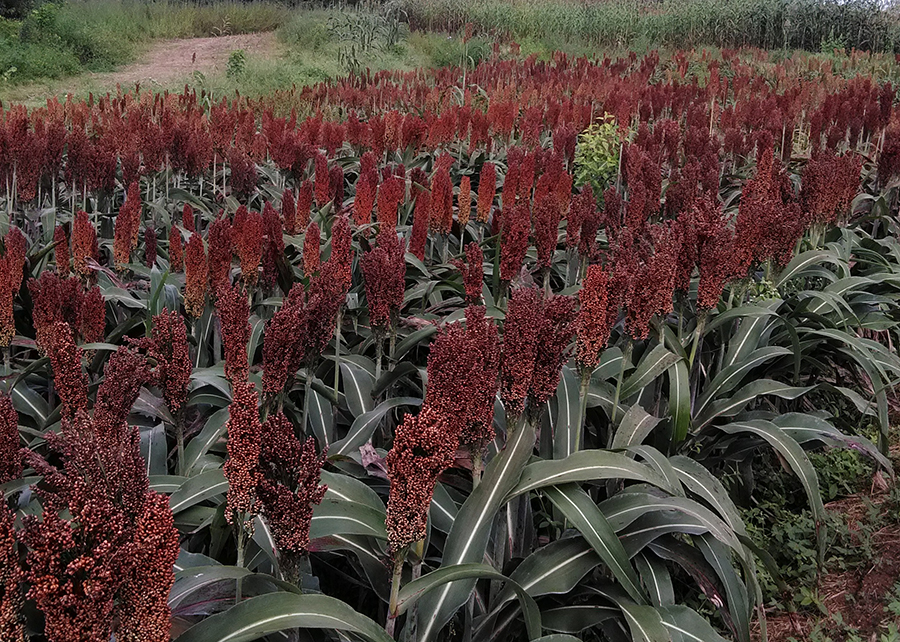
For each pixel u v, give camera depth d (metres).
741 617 3.04
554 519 3.55
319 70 21.33
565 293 4.78
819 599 4.04
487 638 2.90
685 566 3.18
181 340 2.82
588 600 3.19
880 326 5.54
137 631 1.69
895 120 9.56
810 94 12.37
